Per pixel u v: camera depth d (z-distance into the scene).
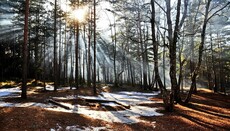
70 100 18.81
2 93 23.34
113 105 16.97
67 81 47.50
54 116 11.45
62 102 17.69
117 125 11.16
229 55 41.12
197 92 33.19
